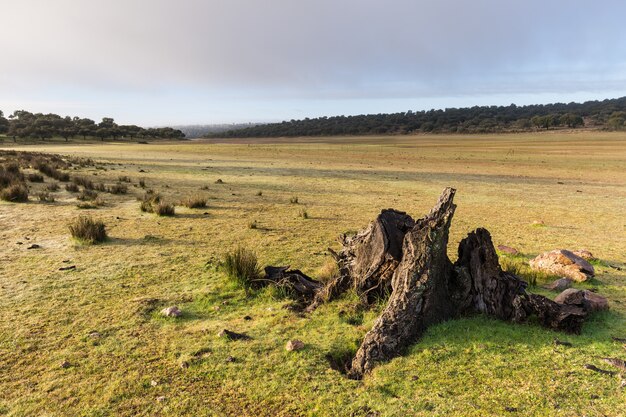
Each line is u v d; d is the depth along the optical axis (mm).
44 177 22172
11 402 4000
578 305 5781
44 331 5457
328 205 17672
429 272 5402
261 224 13070
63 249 9516
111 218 13273
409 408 3891
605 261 9414
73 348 5031
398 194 22125
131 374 4488
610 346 5020
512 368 4523
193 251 9602
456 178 32000
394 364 4641
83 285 7227
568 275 7883
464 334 5258
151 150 75438
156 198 16531
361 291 6625
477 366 4566
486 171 39469
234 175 30688
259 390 4227
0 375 4445
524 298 5668
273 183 25969
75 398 4074
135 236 10992
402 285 5422
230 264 7660
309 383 4340
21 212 13531
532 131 184250
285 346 5129
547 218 15414
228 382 4359
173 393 4172
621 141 103688
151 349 5035
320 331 5559
